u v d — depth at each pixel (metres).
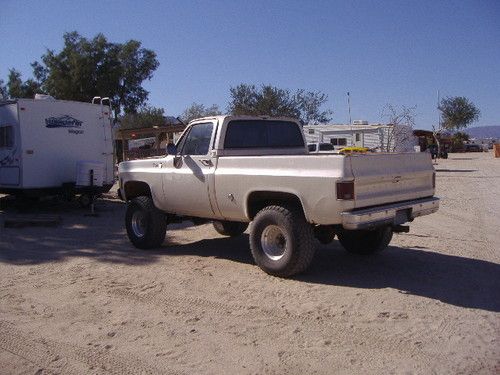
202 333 4.78
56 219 10.70
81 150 13.04
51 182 12.54
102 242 8.95
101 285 6.30
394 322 4.96
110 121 13.76
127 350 4.44
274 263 6.37
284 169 6.19
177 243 8.87
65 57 39.78
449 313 5.19
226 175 6.79
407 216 6.47
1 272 6.95
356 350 4.36
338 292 5.86
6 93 43.88
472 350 4.34
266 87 44.03
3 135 12.53
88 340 4.65
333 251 7.96
